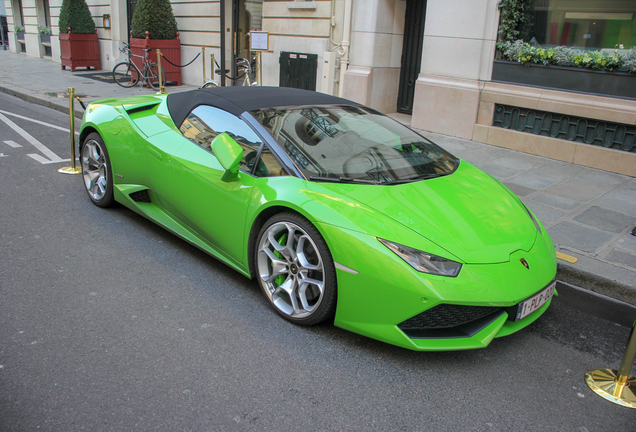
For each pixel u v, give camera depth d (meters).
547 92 7.10
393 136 3.62
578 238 4.30
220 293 3.23
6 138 7.14
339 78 9.94
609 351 2.91
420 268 2.44
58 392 2.25
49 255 3.62
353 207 2.70
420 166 3.33
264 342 2.73
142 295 3.15
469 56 7.84
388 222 2.63
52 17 18.59
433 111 8.45
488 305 2.44
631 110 6.36
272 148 3.11
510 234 2.86
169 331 2.78
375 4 9.09
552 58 7.03
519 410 2.33
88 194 4.69
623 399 2.44
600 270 3.70
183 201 3.55
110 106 4.41
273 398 2.30
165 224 3.80
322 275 2.74
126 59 15.60
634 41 6.48
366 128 3.58
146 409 2.18
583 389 2.53
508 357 2.77
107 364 2.47
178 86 13.31
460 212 2.88
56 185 5.21
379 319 2.54
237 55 13.09
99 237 3.98
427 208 2.82
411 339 2.49
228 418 2.15
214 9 12.72
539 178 6.16
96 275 3.37
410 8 9.58
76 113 9.28
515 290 2.53
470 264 2.53
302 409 2.24
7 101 10.40
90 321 2.83
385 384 2.45
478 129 7.89
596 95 6.67
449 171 3.43
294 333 2.83
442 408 2.31
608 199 5.43
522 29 7.50
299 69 10.70
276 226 2.91
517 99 7.40
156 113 4.06
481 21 7.59
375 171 3.09
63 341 2.63
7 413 2.10
